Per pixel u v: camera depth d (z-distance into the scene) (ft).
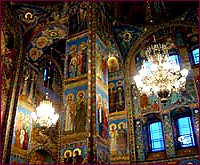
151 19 55.06
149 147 47.14
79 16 45.62
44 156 53.67
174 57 52.39
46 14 49.24
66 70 41.68
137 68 54.13
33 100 52.34
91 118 33.99
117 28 53.78
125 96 52.11
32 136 50.26
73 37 44.45
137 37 56.03
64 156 34.14
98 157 31.81
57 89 62.39
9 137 43.55
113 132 49.57
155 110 48.60
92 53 39.42
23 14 49.78
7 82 46.80
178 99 47.55
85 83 38.22
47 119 45.39
